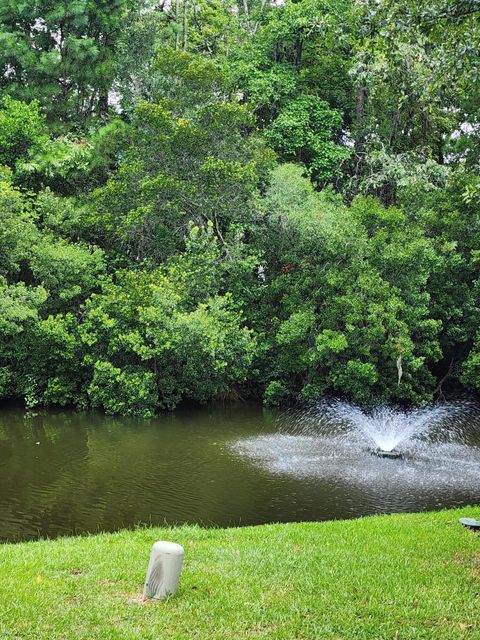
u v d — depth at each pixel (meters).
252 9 36.94
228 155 25.25
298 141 28.66
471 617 5.59
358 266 22.22
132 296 21.39
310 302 23.00
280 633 5.20
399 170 25.28
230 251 24.03
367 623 5.41
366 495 12.32
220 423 20.03
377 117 28.69
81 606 5.63
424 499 12.10
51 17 27.64
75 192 26.95
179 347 20.56
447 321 24.52
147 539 8.27
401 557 7.18
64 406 22.36
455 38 9.42
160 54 26.34
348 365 21.53
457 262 23.14
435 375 26.58
